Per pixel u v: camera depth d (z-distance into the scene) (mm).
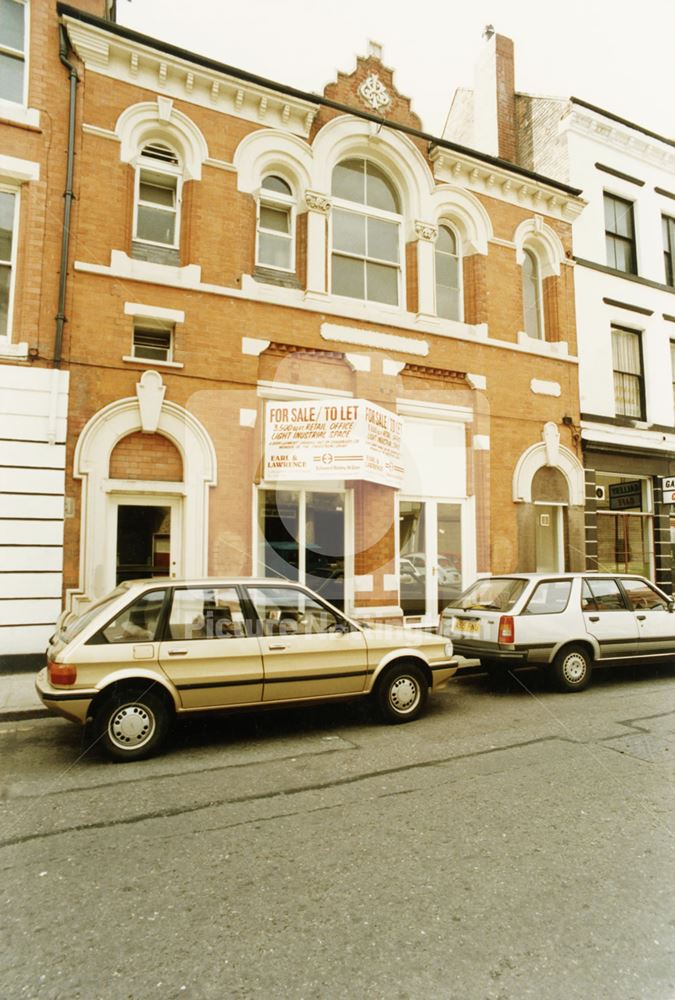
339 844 3289
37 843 3332
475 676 7922
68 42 8258
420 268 10633
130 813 3717
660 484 13250
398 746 4984
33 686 6617
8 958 2365
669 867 3016
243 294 8914
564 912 2631
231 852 3211
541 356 11727
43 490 7453
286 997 2133
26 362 7531
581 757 4660
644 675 8102
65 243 7859
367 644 5598
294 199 9867
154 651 4801
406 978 2223
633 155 13930
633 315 13430
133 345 8406
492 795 3939
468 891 2807
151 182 8922
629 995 2131
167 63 8711
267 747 5000
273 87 9383
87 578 7547
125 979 2238
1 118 7750
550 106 13594
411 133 10680
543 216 12242
